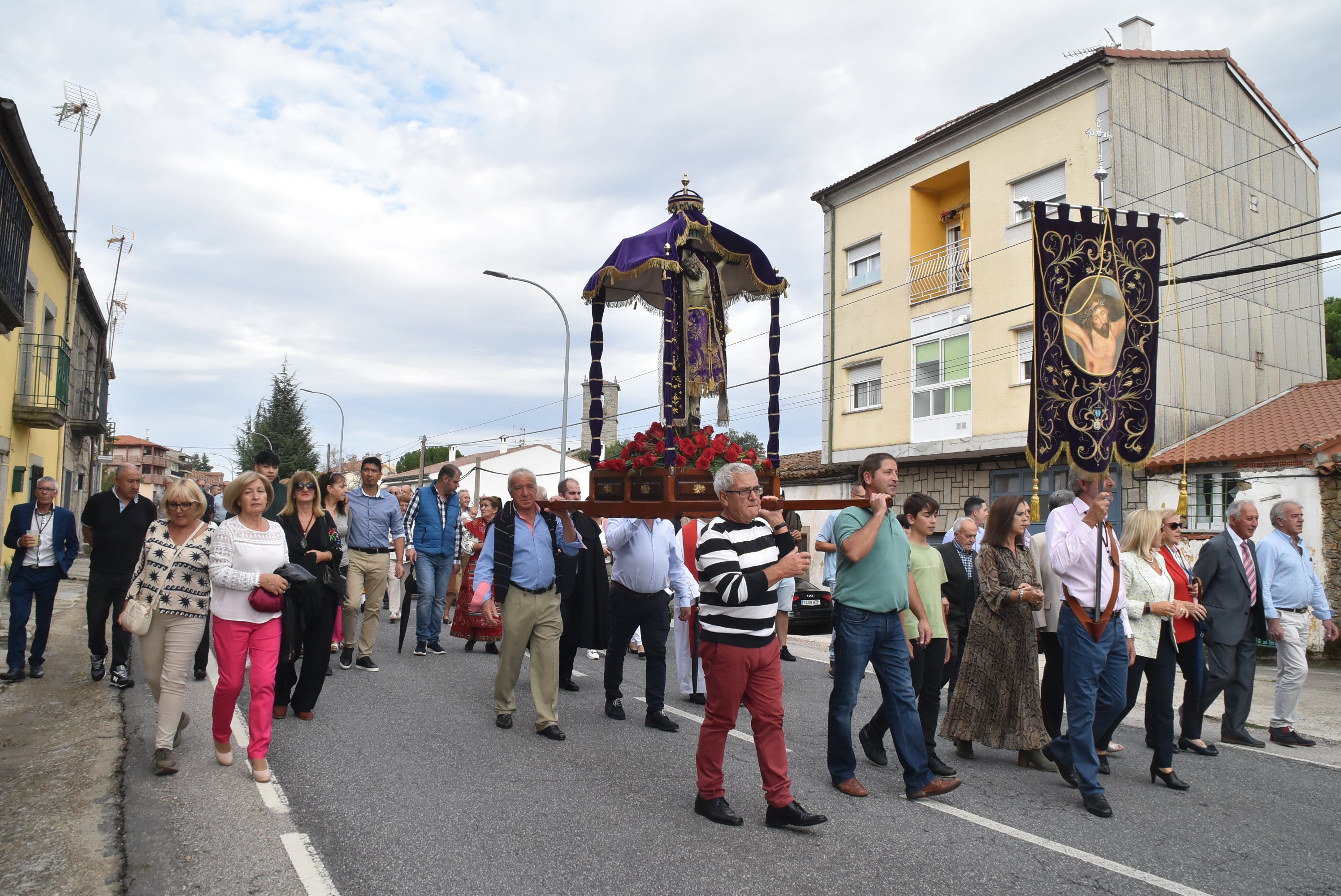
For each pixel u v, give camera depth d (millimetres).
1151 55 15867
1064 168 16172
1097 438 7070
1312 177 19203
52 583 7812
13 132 11492
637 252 6258
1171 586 5664
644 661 10047
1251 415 15781
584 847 4090
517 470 6266
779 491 6332
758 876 3812
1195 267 16453
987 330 17250
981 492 17969
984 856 4129
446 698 7258
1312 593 7027
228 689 5020
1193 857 4227
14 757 5371
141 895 3494
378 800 4668
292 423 42719
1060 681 6047
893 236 19438
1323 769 6098
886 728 5766
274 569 5062
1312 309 18828
